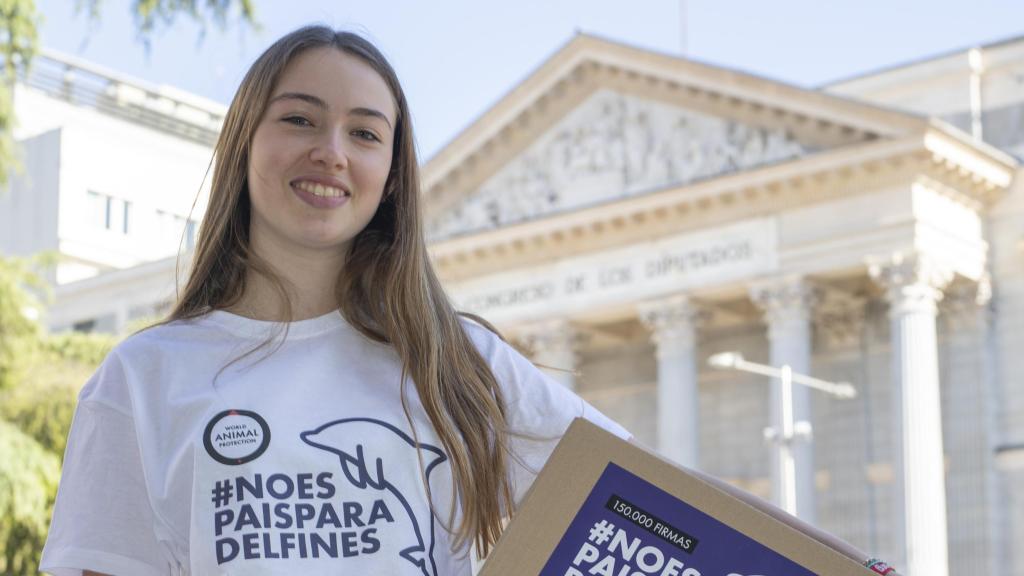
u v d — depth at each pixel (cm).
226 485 328
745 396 5112
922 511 4238
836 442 4847
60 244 3145
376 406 342
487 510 348
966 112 4850
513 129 5116
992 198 4609
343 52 364
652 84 4866
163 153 2955
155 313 470
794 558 308
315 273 359
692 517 311
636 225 4853
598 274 4950
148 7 1018
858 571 307
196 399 340
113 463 345
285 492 327
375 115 359
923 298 4369
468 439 347
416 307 356
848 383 4838
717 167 4731
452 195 5269
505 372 365
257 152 355
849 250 4447
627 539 312
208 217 366
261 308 357
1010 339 4591
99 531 342
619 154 4947
